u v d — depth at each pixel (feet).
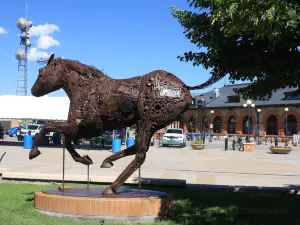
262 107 189.98
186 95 20.65
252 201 27.81
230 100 207.92
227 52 21.15
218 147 119.75
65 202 20.77
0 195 27.22
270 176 45.55
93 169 47.29
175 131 118.83
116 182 21.74
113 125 21.79
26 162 55.83
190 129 219.41
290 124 181.06
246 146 100.37
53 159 61.87
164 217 21.49
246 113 197.47
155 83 20.24
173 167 54.54
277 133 185.26
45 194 21.91
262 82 23.59
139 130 20.81
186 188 33.19
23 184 33.32
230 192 32.09
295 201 28.09
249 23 15.89
